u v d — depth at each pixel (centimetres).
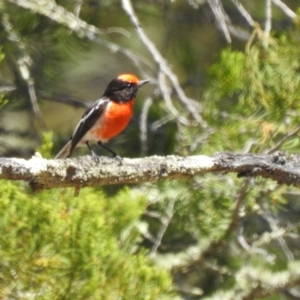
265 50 910
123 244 809
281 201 1082
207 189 1120
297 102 896
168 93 1218
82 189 795
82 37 1338
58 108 1766
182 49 1437
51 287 729
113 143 1384
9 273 720
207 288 1315
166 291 779
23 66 1359
